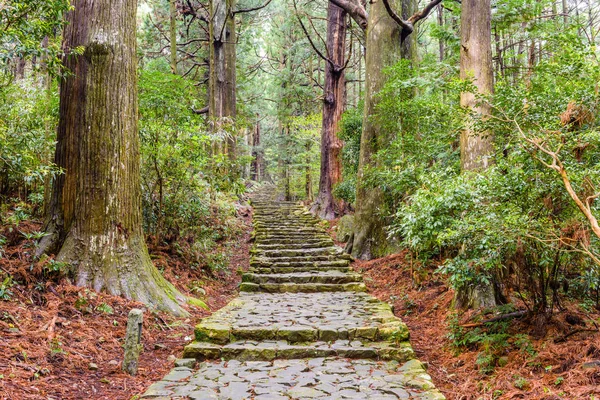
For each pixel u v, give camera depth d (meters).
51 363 3.62
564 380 3.17
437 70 7.68
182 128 8.18
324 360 4.38
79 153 5.63
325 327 5.10
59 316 4.55
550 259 3.80
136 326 3.92
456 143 9.22
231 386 3.60
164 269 7.60
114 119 5.74
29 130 6.08
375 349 4.49
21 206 6.96
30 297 4.64
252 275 8.58
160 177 7.99
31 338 3.84
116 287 5.48
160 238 8.34
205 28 20.00
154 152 7.59
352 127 13.79
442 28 10.16
